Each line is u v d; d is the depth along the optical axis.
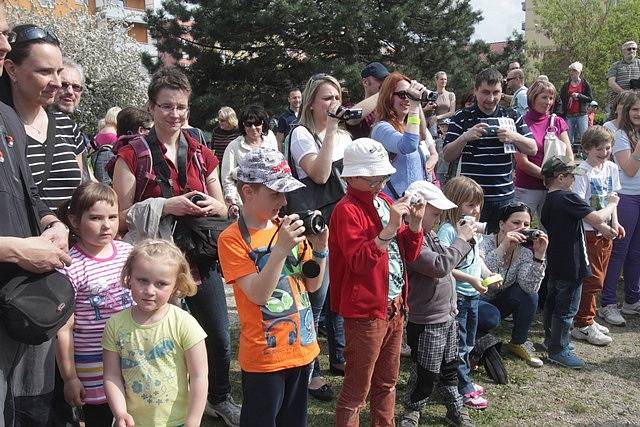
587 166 4.85
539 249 4.08
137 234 2.76
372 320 2.74
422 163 3.86
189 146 3.08
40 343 2.05
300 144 3.44
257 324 2.44
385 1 17.55
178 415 2.30
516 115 4.84
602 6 33.22
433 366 3.23
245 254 2.43
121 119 3.96
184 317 2.35
